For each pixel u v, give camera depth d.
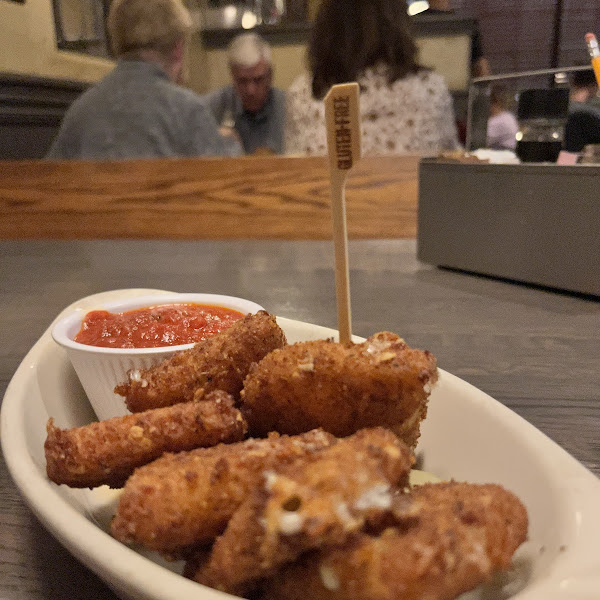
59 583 0.17
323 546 0.13
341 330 0.23
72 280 0.52
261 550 0.13
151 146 0.85
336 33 0.84
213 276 0.52
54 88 1.00
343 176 0.21
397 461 0.14
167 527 0.15
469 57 1.05
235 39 0.99
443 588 0.12
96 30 1.13
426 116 0.86
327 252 0.62
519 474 0.18
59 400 0.26
